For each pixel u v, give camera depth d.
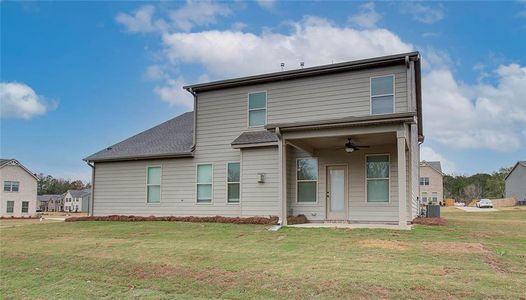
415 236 10.71
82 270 8.80
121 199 18.88
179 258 9.09
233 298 6.41
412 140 15.21
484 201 53.75
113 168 19.28
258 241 10.84
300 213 15.20
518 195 66.44
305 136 12.93
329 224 13.77
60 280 8.25
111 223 16.55
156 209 17.94
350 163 14.70
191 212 17.14
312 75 15.56
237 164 16.48
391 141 13.75
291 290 6.46
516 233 12.53
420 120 19.84
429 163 69.75
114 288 7.46
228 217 15.91
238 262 8.40
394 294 5.93
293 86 15.91
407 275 6.79
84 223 17.06
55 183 107.12
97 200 19.47
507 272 7.09
